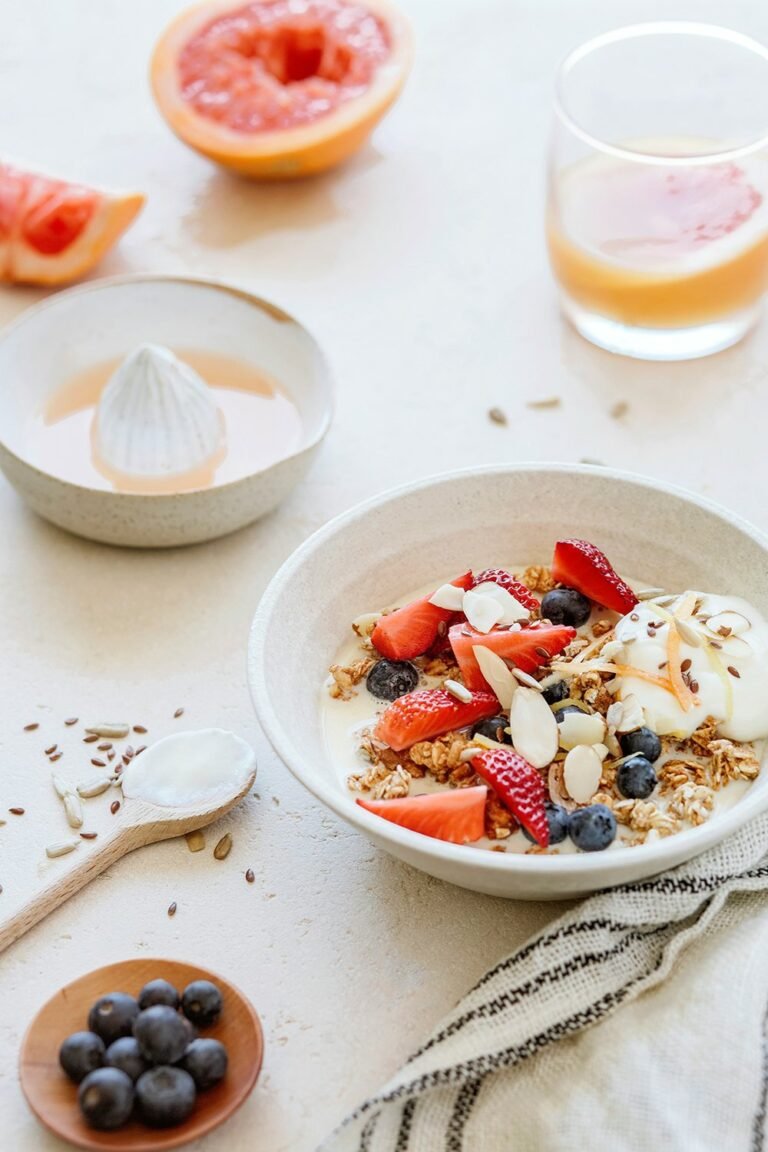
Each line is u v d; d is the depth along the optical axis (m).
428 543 0.71
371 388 0.83
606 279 0.81
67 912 0.64
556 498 0.71
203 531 0.75
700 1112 0.58
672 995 0.61
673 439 0.80
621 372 0.84
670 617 0.66
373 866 0.65
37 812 0.67
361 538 0.70
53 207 0.86
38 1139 0.59
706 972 0.61
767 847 0.63
